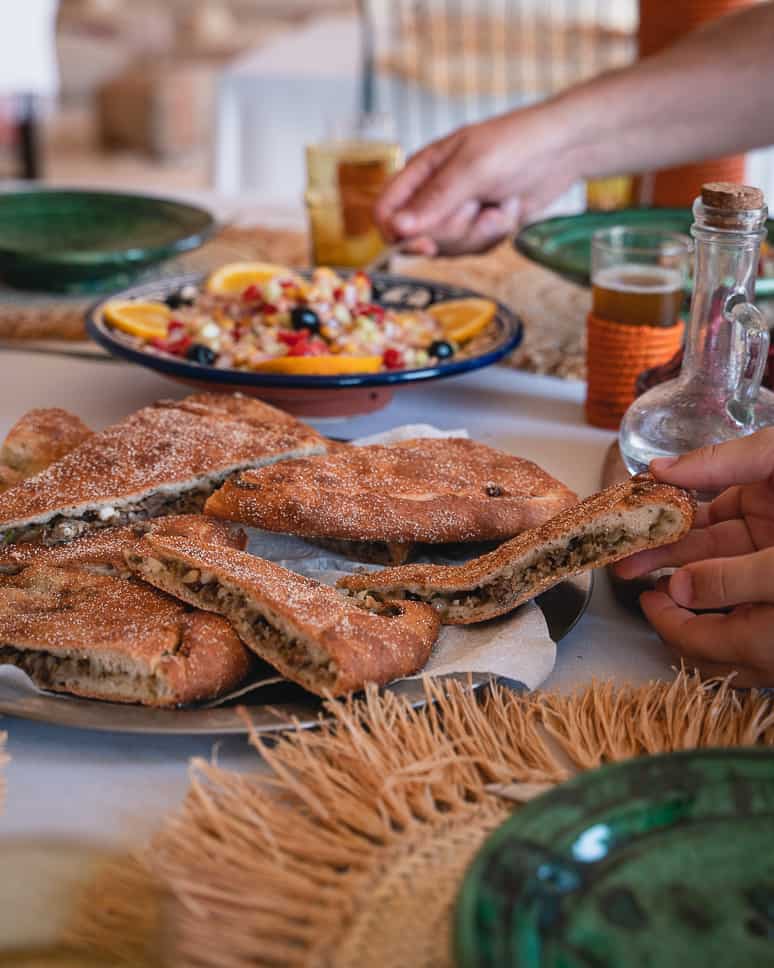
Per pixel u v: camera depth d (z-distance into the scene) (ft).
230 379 4.35
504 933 1.78
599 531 2.98
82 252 5.80
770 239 5.81
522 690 2.89
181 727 2.59
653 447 3.51
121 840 2.37
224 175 10.98
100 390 5.10
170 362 4.42
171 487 3.67
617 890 1.93
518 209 5.82
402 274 6.65
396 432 4.24
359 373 4.37
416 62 11.66
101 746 2.72
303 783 2.47
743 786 2.11
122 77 21.03
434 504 3.49
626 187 7.52
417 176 5.59
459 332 5.04
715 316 3.43
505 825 1.99
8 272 6.19
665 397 3.57
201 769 2.42
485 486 3.66
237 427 4.04
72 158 20.97
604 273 4.68
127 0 23.97
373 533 3.42
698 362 3.51
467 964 1.67
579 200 10.41
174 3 23.90
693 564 2.96
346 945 1.98
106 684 2.75
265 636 2.86
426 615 2.99
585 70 11.83
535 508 3.53
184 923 1.99
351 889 2.11
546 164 5.61
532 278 6.72
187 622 2.89
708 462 3.00
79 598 3.07
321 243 6.46
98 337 4.71
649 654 3.14
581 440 4.67
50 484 3.65
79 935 1.94
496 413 4.97
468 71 11.78
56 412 4.27
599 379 4.71
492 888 1.85
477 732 2.64
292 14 23.82
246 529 3.69
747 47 5.40
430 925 2.03
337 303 5.07
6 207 6.66
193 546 3.08
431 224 5.54
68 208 6.78
